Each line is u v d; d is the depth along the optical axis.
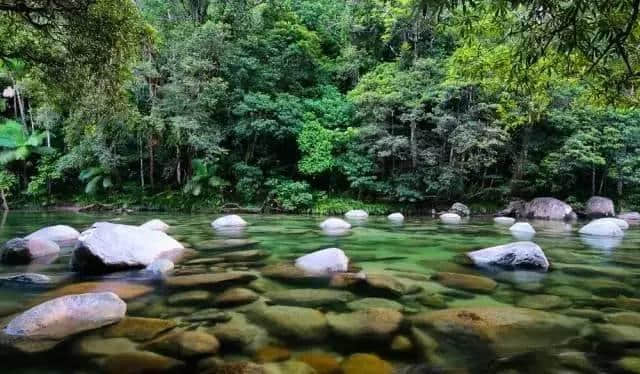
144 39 6.23
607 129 15.39
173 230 8.34
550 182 16.25
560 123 15.38
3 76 16.58
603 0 2.63
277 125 16.19
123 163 17.42
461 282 3.69
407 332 2.37
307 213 16.06
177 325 2.46
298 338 2.27
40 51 5.89
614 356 2.04
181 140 15.85
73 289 3.27
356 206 16.33
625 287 3.60
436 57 17.22
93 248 4.02
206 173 16.56
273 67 17.73
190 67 15.03
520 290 3.46
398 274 4.02
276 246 5.98
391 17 17.52
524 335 2.33
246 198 16.73
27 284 3.48
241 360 1.98
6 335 2.25
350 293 3.25
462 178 15.62
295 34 18.48
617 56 3.92
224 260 4.70
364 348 2.14
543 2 2.83
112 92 6.55
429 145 16.17
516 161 16.39
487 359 2.01
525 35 4.09
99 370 1.85
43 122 17.39
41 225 9.52
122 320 2.52
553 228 10.41
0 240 6.61
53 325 2.37
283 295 3.17
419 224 10.72
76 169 18.44
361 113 16.25
